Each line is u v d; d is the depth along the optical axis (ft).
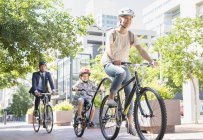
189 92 73.05
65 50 45.98
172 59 57.98
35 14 42.09
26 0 41.83
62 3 44.55
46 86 31.04
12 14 38.70
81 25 47.06
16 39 38.14
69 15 45.55
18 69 50.90
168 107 29.32
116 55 18.29
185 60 58.49
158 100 14.76
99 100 43.11
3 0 38.81
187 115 73.77
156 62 17.60
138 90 16.33
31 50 40.98
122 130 31.73
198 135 25.45
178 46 57.88
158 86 30.14
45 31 41.88
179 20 58.54
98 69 92.84
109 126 19.60
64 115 54.03
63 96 211.61
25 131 34.32
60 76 233.14
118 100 18.17
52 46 44.62
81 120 24.18
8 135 29.04
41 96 31.22
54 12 44.42
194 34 58.18
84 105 25.13
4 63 49.60
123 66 18.25
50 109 29.86
